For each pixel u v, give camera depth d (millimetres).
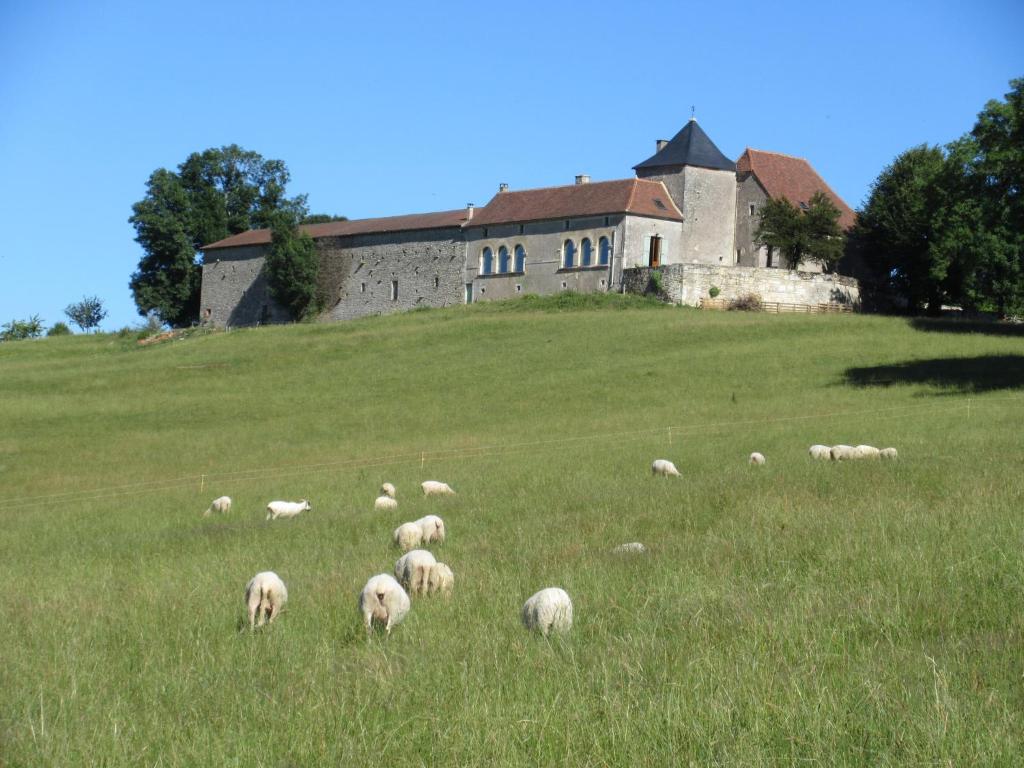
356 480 36781
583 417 49875
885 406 46031
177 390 66250
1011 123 61500
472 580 16453
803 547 16625
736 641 12133
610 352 68125
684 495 24078
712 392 53750
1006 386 48719
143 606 16109
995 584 13578
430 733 10102
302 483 37094
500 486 30828
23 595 18062
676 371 59562
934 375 53281
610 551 18156
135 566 20938
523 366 65562
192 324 131250
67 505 36469
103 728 10586
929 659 10852
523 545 19562
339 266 114062
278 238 116000
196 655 13156
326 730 10281
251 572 18984
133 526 29172
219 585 17703
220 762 9688
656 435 42875
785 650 11758
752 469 29219
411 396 59188
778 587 14422
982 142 63719
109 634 14453
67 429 55500
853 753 9125
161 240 128250
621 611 13867
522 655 12125
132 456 47500
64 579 19750
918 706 9820
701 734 9578
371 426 51812
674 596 14461
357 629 14008
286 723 10500
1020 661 10883
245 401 60781
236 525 27156
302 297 115062
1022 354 58594
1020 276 88125
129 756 9938
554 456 38406
